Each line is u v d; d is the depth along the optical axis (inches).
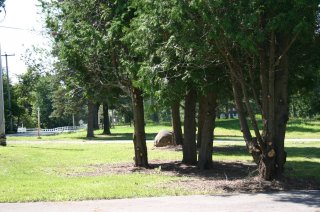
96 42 555.5
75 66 613.6
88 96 678.5
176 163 697.0
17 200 382.9
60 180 504.1
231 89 574.6
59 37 606.5
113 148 1008.2
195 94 676.7
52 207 356.8
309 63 513.0
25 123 3580.2
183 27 402.0
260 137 459.8
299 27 367.9
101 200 385.4
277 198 389.7
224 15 372.5
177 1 374.9
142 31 439.5
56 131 2551.7
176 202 375.2
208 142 629.9
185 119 690.2
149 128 2187.5
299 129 1662.2
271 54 434.0
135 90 630.5
